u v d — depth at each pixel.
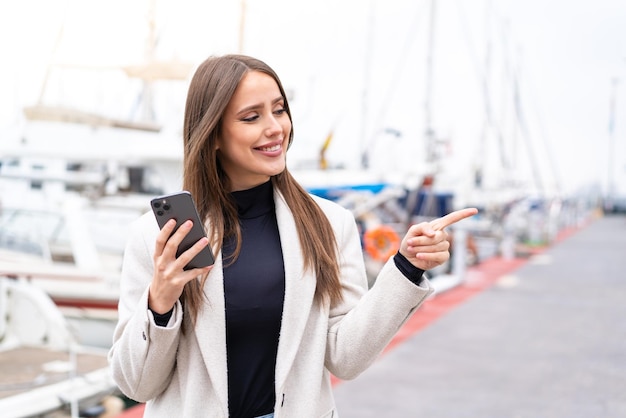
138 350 1.36
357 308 1.50
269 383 1.47
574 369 5.77
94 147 6.77
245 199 1.54
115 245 7.10
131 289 1.50
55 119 6.43
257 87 1.46
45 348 5.04
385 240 6.98
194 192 1.50
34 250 6.39
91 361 4.72
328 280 1.50
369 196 10.70
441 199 14.87
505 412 4.59
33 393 3.94
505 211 19.06
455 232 11.78
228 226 1.51
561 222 33.09
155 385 1.44
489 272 13.95
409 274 1.44
